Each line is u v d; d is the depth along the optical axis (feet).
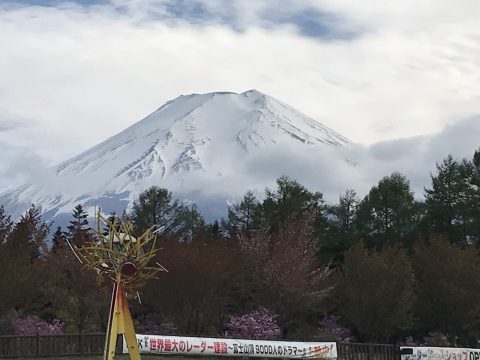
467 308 143.23
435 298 145.59
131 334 54.39
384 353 113.70
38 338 93.76
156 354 98.84
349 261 143.02
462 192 217.77
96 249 54.95
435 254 148.66
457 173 220.43
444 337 152.66
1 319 116.88
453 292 142.31
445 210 215.10
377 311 138.72
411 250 196.75
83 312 122.62
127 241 55.47
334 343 108.99
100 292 117.39
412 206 222.07
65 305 124.16
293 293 132.87
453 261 144.66
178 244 131.34
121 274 54.90
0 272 108.06
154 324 133.59
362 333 142.51
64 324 128.47
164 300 125.49
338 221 219.61
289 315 136.36
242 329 124.47
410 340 150.30
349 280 140.97
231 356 102.68
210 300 127.95
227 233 220.64
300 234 142.61
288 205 198.49
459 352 117.80
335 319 149.48
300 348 106.11
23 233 121.08
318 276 135.44
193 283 124.06
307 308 138.21
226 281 130.82
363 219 217.36
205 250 129.90
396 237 209.26
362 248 144.36
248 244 136.77
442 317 146.72
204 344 99.76
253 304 136.15
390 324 138.82
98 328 126.93
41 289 121.19
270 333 123.75
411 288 143.74
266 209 199.52
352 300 139.44
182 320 127.34
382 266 139.64
